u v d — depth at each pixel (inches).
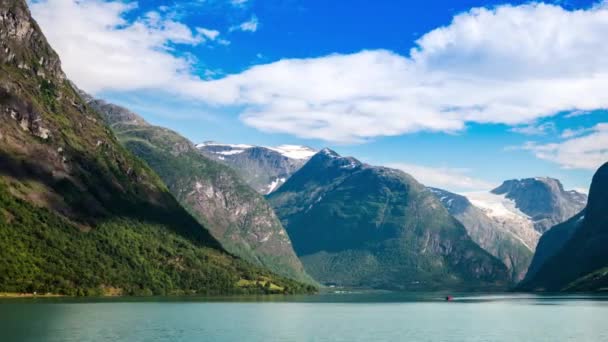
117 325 7534.5
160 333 6909.5
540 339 6934.1
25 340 6097.4
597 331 7687.0
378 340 6835.6
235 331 7381.9
